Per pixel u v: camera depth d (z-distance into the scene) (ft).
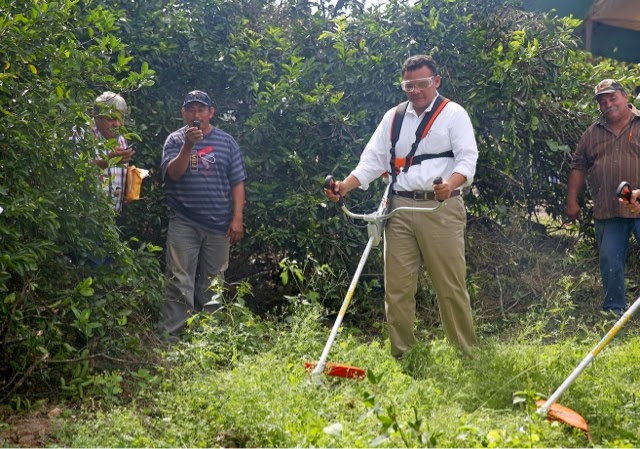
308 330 15.76
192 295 17.62
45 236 14.19
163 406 12.89
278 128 20.42
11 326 13.30
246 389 12.39
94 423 12.16
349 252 19.71
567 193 21.38
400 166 15.71
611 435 12.35
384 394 13.05
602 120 20.12
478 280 21.06
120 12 18.84
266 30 21.42
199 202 17.58
